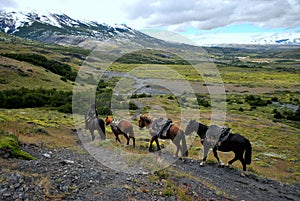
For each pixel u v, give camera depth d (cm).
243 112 5672
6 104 3859
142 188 934
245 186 1288
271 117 5234
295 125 4541
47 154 1219
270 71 16238
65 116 3173
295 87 10069
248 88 9569
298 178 1733
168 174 1153
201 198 977
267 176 1645
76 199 765
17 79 5603
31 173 863
